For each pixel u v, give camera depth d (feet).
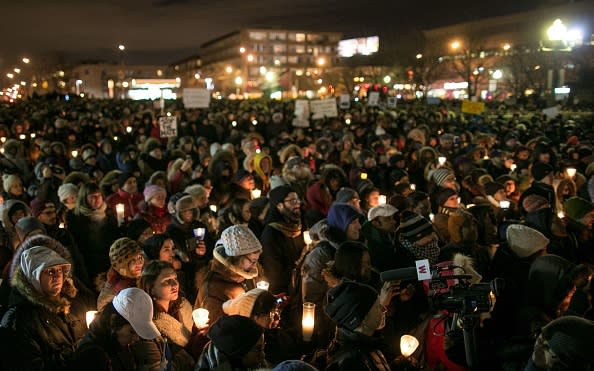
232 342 8.43
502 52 164.35
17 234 15.75
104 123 53.88
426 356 11.50
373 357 8.97
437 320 11.32
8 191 23.39
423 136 40.60
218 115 59.36
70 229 18.52
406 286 12.95
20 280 10.43
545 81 136.98
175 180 27.37
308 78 251.39
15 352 9.52
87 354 9.04
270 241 16.17
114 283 12.59
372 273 14.58
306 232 16.49
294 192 16.69
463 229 15.25
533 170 23.59
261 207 19.25
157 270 11.70
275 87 145.79
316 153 34.96
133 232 16.52
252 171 28.53
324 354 10.23
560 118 59.00
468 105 54.44
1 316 12.31
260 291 11.23
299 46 360.28
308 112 51.13
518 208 21.11
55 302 10.59
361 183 23.39
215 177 26.55
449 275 9.37
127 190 22.75
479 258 14.79
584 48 124.06
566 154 33.58
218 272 12.67
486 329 11.48
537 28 198.59
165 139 48.52
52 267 10.46
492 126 54.39
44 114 67.05
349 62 232.12
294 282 15.56
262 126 56.13
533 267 11.31
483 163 30.86
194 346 11.59
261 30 350.64
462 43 202.69
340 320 9.04
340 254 11.99
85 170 29.89
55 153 34.32
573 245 16.40
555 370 7.72
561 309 10.93
